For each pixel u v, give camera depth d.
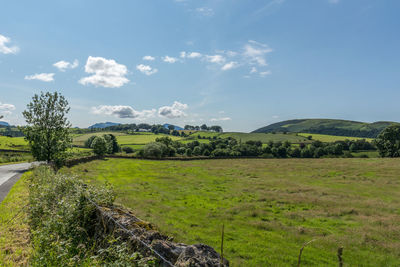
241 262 10.34
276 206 20.44
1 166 37.53
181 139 188.12
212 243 12.25
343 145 120.81
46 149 35.12
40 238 6.17
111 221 6.58
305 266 10.08
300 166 54.56
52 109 35.94
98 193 8.50
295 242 12.79
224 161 75.62
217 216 17.08
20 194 13.89
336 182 32.66
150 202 19.98
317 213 18.27
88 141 123.12
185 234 13.05
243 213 17.95
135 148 137.88
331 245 12.26
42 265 5.26
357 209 18.83
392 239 13.02
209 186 29.86
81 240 6.90
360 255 11.20
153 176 38.09
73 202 7.84
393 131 86.94
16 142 99.50
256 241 12.70
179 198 22.67
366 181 32.94
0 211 10.43
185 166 57.56
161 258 4.68
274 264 10.20
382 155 89.19
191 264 4.19
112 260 5.27
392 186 29.22
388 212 18.42
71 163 43.50
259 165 59.81
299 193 25.77
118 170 44.56
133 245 5.56
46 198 9.07
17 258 6.29
